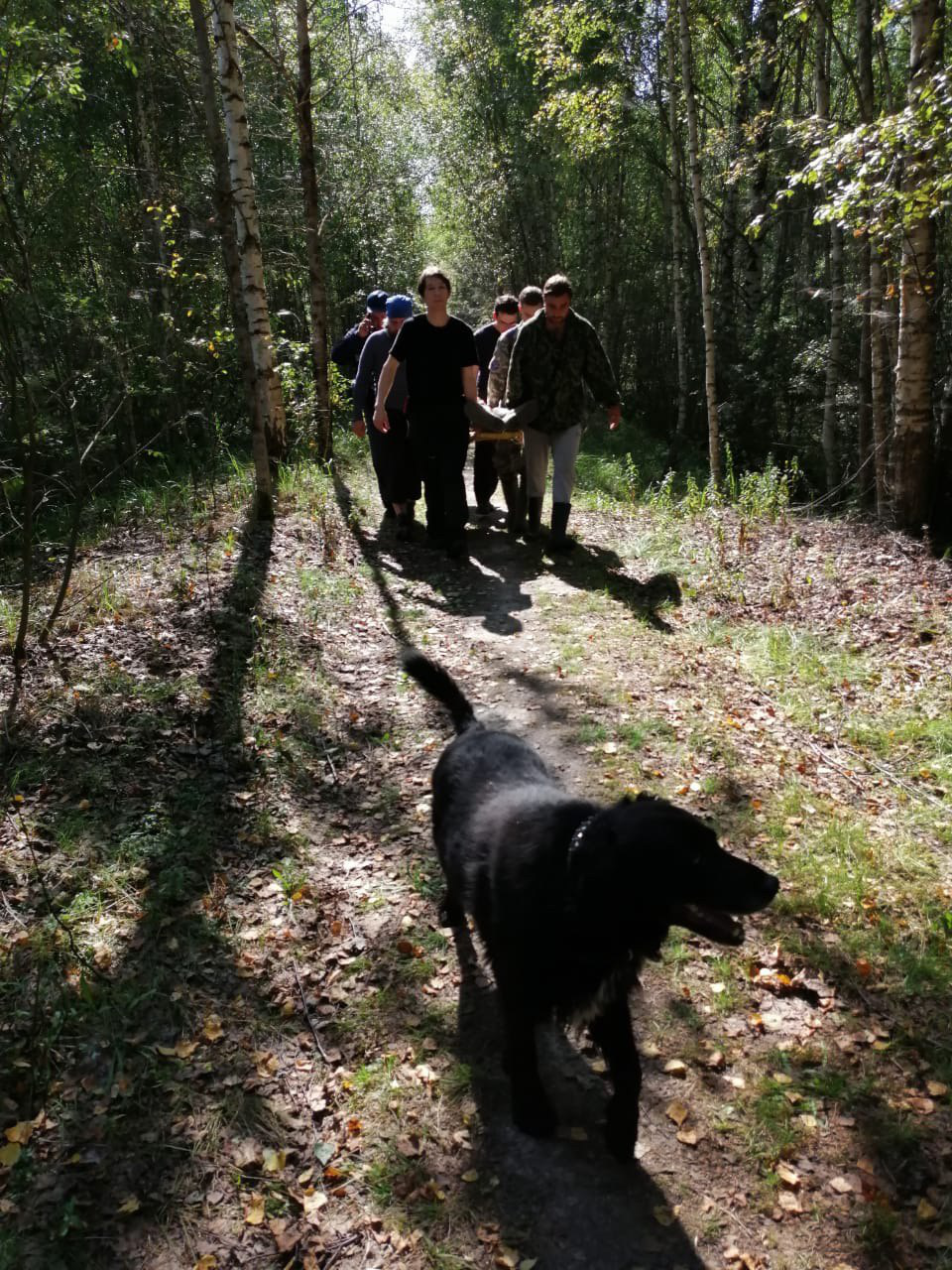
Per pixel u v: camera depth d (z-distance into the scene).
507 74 22.08
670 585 7.17
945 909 3.55
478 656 5.88
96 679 4.88
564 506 7.88
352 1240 2.39
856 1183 2.53
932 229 7.66
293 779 4.41
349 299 20.52
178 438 11.48
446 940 3.47
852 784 4.53
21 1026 2.90
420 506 9.68
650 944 2.30
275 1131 2.68
